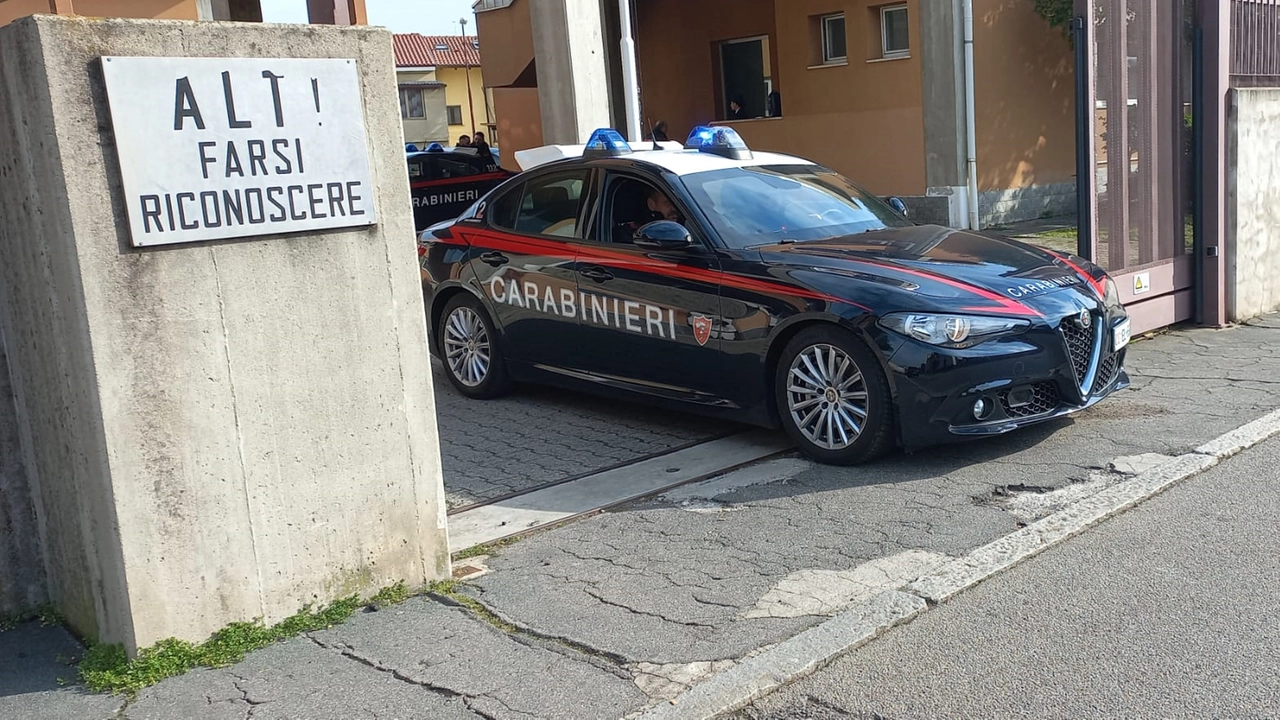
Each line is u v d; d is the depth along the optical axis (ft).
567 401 25.02
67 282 11.80
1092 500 16.60
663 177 21.58
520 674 12.09
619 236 22.13
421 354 14.47
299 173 13.10
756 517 16.81
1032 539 15.17
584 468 19.94
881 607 13.24
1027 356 18.06
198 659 12.63
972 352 17.63
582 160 23.29
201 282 12.51
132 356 12.08
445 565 14.94
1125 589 13.55
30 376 13.05
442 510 14.88
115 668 12.32
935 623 12.93
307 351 13.43
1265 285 32.30
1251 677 11.29
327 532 13.80
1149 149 28.78
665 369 21.16
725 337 19.89
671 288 20.67
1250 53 30.81
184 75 12.16
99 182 11.71
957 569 14.30
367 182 13.71
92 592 12.96
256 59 12.68
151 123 11.96
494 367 24.84
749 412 20.03
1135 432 20.12
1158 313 29.71
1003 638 12.46
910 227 22.38
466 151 58.39
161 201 12.08
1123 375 20.88
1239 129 30.12
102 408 11.90
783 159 24.21
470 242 25.11
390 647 12.96
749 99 67.26
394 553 14.39
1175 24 29.04
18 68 11.59
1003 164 53.36
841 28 57.72
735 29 65.67
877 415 18.07
